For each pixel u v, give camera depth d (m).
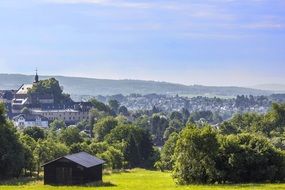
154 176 137.12
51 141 168.62
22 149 129.25
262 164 106.62
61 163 104.62
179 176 105.69
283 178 107.81
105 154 171.50
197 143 104.75
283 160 107.75
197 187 90.62
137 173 157.75
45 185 100.94
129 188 88.94
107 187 92.75
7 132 127.38
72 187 93.31
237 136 109.69
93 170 108.88
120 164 181.75
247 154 106.25
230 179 106.31
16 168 125.44
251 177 107.06
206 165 104.50
